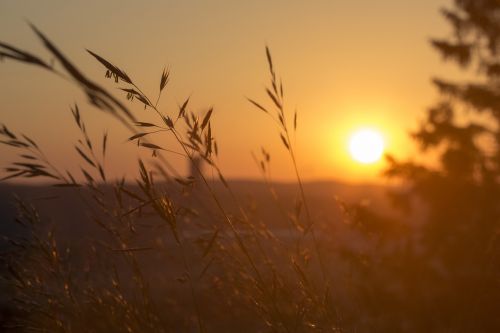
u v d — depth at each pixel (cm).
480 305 314
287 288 267
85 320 262
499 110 1703
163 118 227
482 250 327
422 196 1661
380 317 312
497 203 1609
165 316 272
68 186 255
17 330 254
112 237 260
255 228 286
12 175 249
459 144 1717
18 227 262
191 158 246
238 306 281
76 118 252
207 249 250
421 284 999
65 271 267
